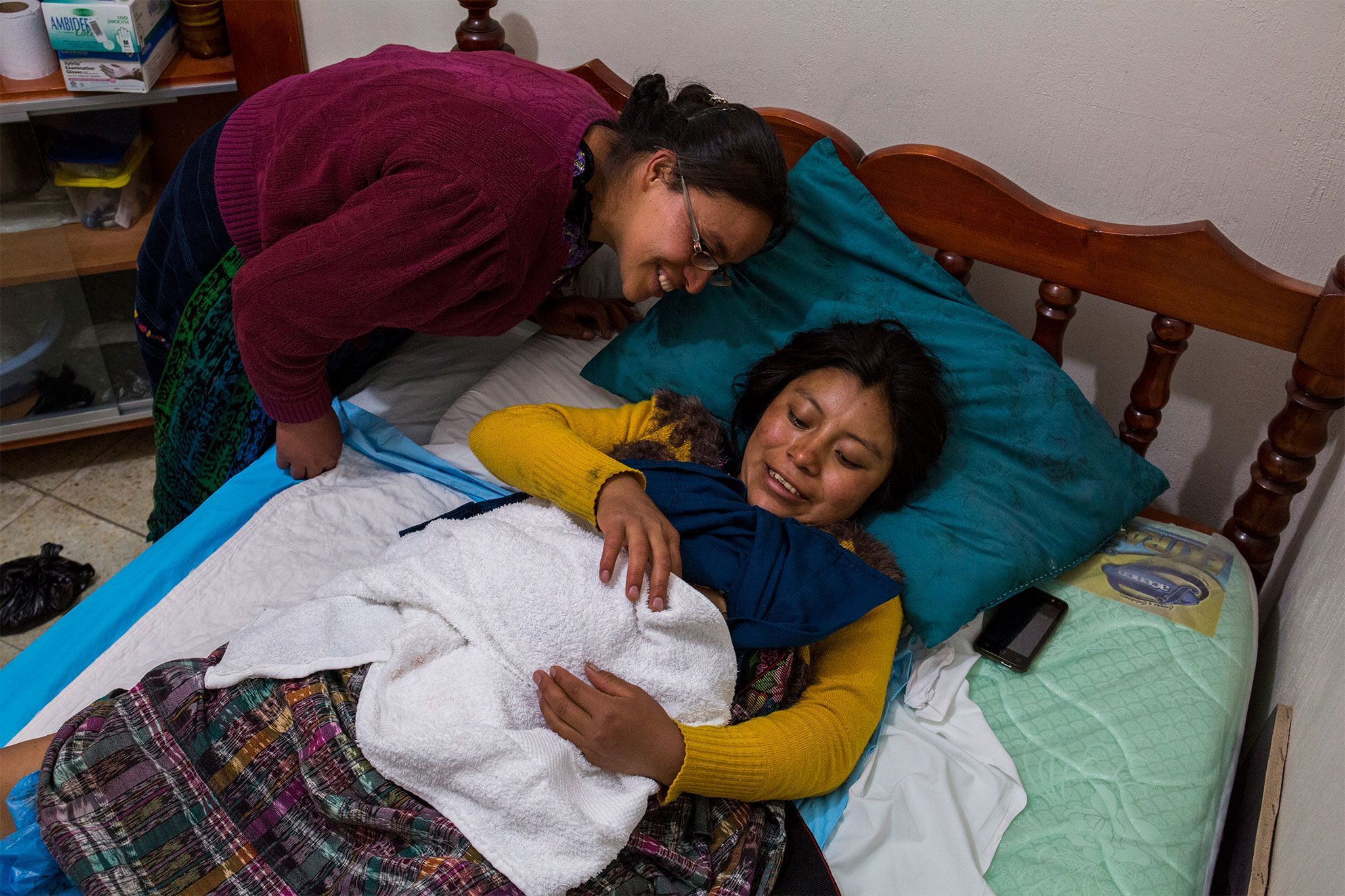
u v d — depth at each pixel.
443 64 1.22
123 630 1.26
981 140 1.50
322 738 0.97
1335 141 1.27
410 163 1.10
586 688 0.98
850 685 1.16
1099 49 1.35
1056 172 1.47
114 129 1.94
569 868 0.93
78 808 0.92
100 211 1.95
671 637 1.07
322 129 1.19
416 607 1.08
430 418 1.62
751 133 1.14
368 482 1.43
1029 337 1.64
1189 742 1.22
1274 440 1.39
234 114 1.29
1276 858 1.07
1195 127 1.34
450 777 0.95
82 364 1.99
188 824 0.93
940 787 1.14
